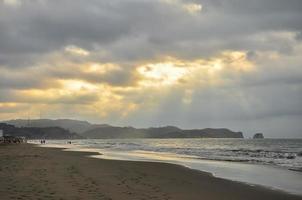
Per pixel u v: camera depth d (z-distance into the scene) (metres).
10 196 11.60
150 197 13.02
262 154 54.75
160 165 30.56
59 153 51.03
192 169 27.94
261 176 23.66
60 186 14.34
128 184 16.52
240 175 24.17
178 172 25.09
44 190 13.12
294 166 31.95
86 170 22.83
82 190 13.66
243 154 54.81
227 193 15.98
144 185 16.66
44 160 30.36
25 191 12.70
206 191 16.23
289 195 15.79
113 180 17.83
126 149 79.12
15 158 32.44
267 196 15.48
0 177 16.48
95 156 46.19
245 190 17.08
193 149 79.88
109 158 41.75
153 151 67.69
